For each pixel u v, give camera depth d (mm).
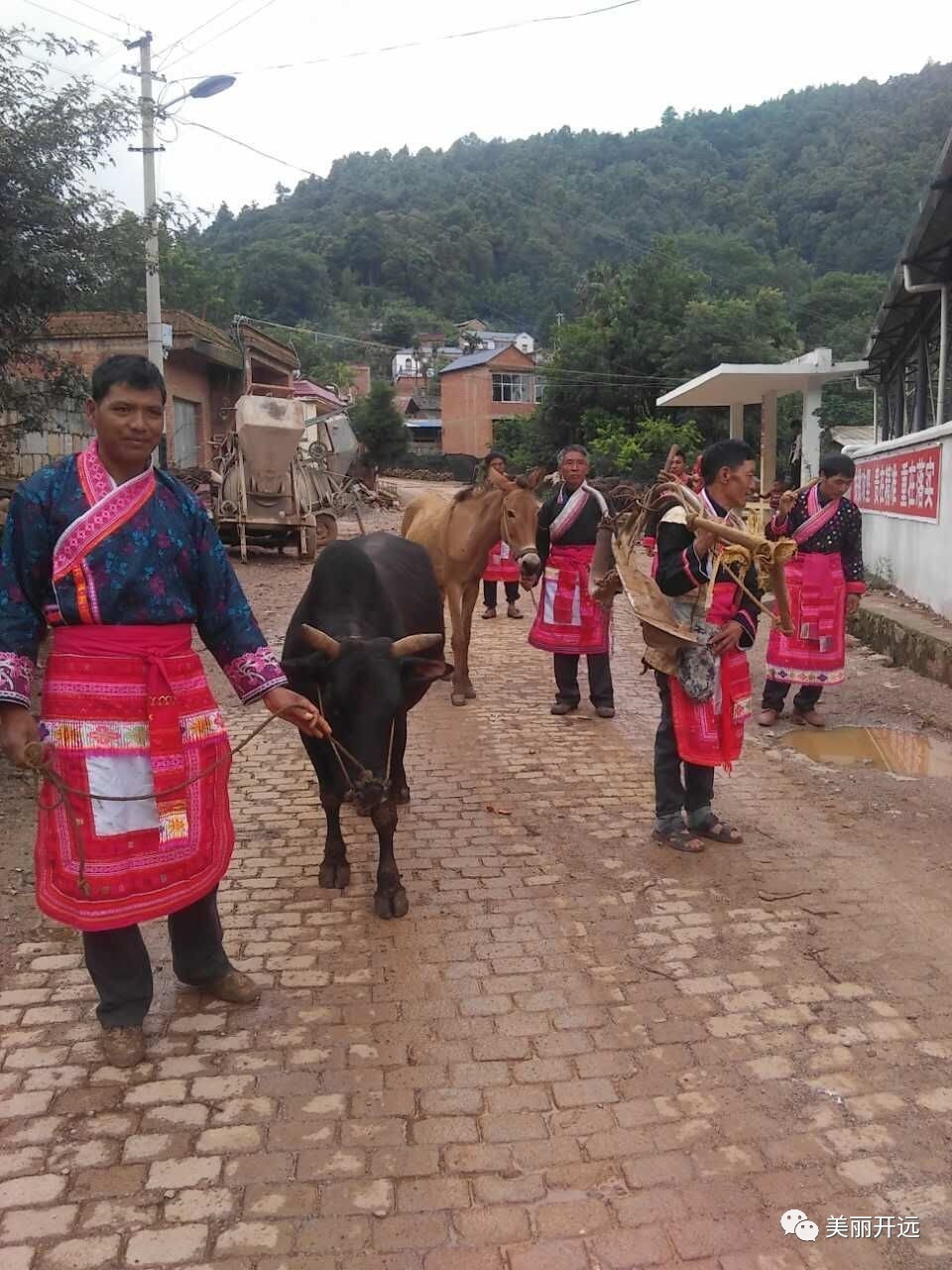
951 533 8078
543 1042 3029
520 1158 2533
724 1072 2877
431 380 64500
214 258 42125
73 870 2682
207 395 21328
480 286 89250
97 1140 2602
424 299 86188
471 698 7297
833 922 3797
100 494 2627
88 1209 2363
